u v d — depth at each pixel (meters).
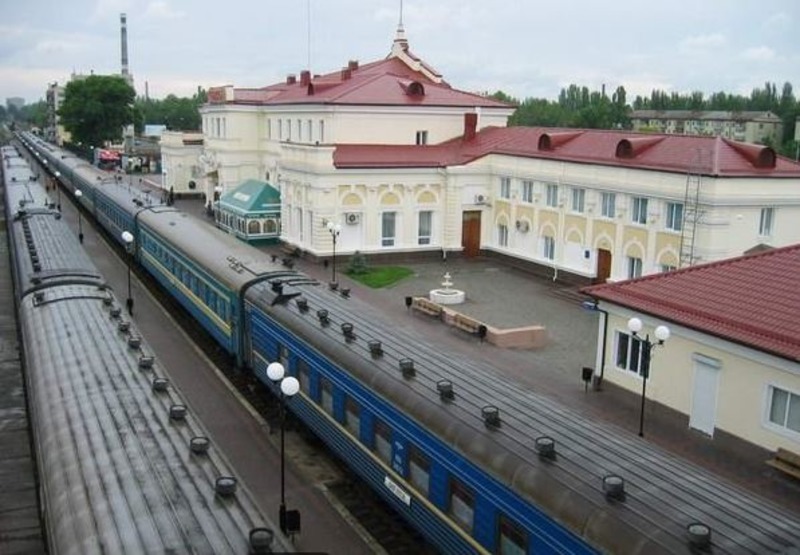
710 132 133.12
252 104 58.16
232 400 23.03
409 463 14.48
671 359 21.61
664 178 32.94
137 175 97.38
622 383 23.53
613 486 10.30
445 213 45.03
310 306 20.77
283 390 14.49
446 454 13.16
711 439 20.56
